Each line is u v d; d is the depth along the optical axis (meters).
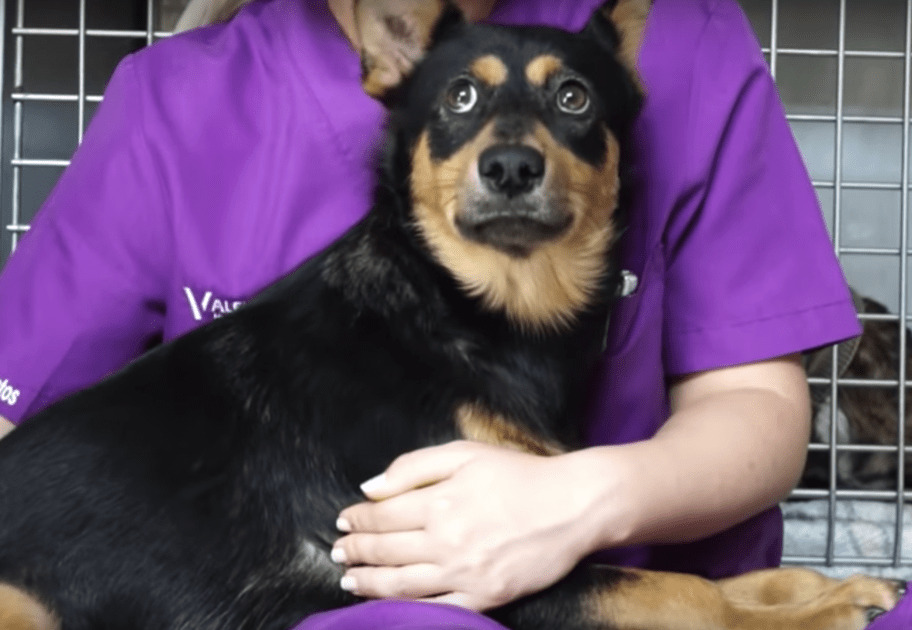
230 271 1.46
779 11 3.61
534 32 1.33
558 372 1.30
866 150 3.67
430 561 1.17
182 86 1.50
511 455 1.20
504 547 1.17
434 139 1.30
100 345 1.50
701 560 1.49
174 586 1.21
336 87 1.47
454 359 1.25
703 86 1.47
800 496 2.31
